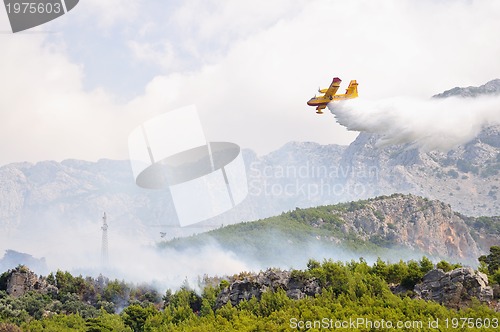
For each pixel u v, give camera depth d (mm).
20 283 167000
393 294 120562
